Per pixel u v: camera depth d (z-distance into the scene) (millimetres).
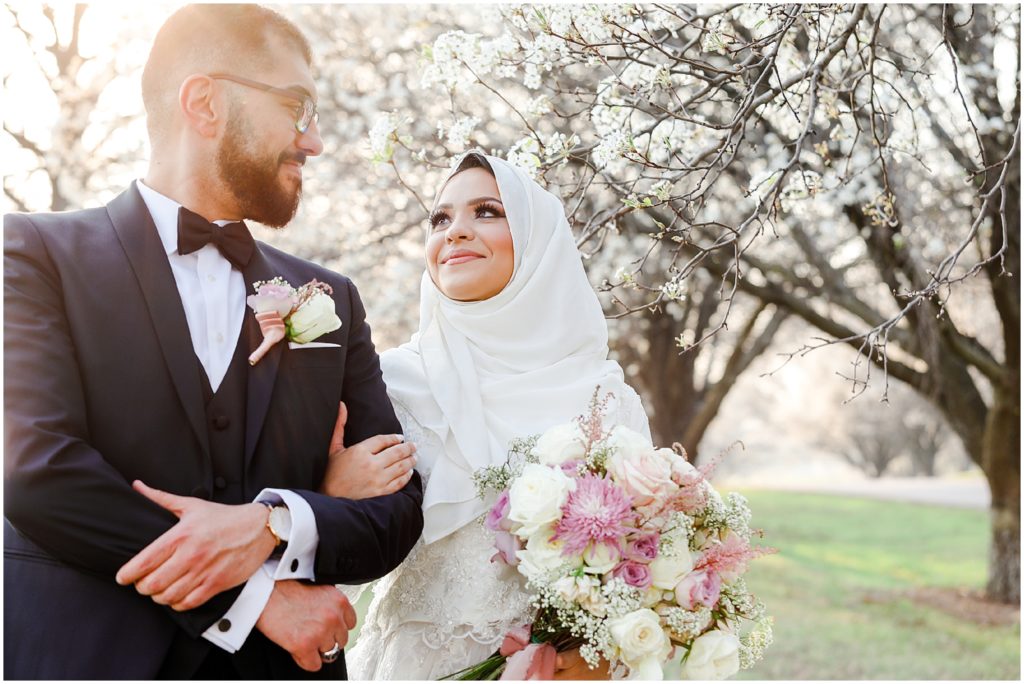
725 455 2199
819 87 3631
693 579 2084
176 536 1791
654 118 3676
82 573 1848
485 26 4020
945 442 40531
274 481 2018
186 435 1939
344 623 1966
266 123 2076
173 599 1789
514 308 2570
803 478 47781
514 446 2398
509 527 2205
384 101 7098
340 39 7355
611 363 2703
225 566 1822
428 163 3486
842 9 3320
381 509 2062
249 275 2139
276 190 2119
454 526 2379
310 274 2322
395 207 7605
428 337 2662
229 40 2078
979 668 7289
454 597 2357
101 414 1896
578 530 2045
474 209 2621
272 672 1946
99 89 7348
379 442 2180
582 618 2051
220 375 2029
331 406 2145
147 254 2012
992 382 7918
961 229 7062
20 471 1750
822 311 9828
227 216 2152
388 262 7914
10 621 1830
